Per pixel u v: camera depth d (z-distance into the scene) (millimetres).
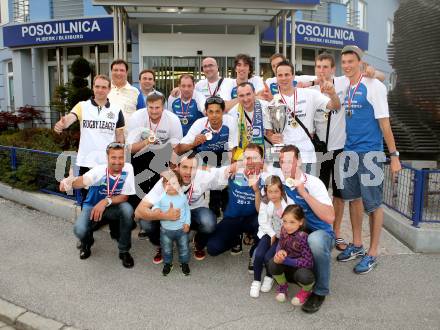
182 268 4168
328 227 3730
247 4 8305
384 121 4047
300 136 4348
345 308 3520
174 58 10914
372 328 3229
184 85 5062
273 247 3729
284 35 9391
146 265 4398
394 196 5492
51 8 12602
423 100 7648
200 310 3518
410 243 4738
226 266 4367
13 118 12289
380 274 4125
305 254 3477
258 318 3391
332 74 4562
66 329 3291
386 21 17531
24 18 13242
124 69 5203
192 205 4352
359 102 4117
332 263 4355
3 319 3531
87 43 11898
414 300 3633
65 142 8500
